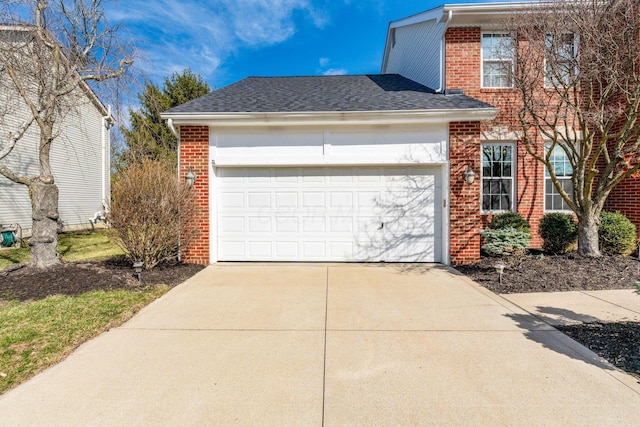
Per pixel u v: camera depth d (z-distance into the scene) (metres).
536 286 5.57
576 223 7.66
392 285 5.90
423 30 10.09
